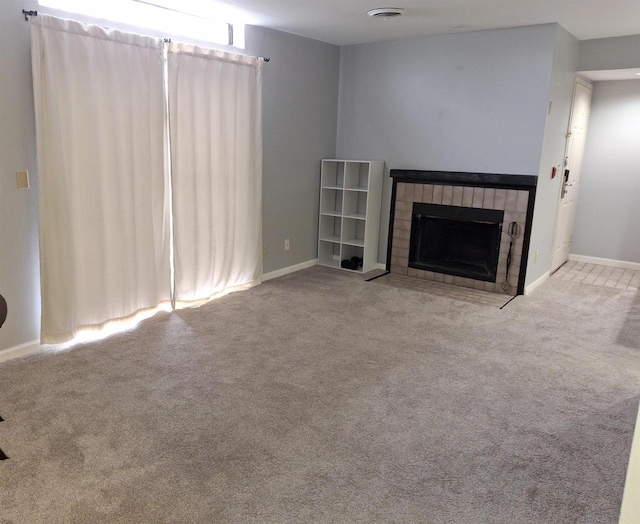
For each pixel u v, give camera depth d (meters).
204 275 4.21
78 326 3.36
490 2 3.50
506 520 1.90
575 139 5.43
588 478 2.15
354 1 3.53
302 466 2.18
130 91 3.38
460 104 4.77
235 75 4.17
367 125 5.41
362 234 5.68
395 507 1.95
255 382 2.90
